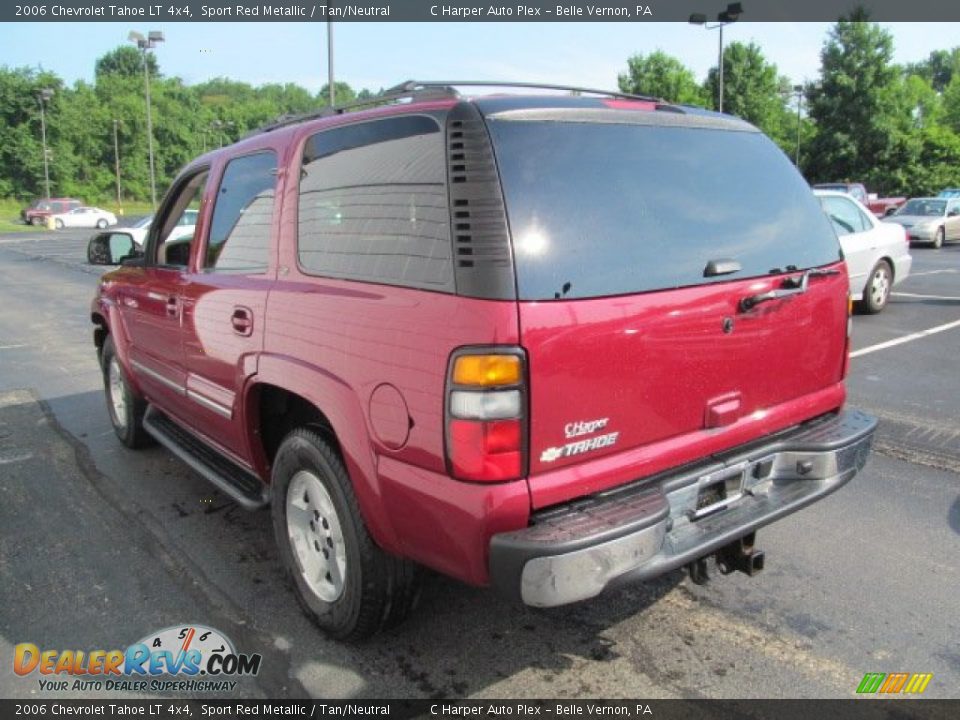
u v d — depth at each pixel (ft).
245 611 10.93
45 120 224.53
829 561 12.07
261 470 11.51
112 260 16.57
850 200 33.60
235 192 11.97
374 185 8.86
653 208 8.79
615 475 8.25
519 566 7.45
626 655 9.80
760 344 9.58
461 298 7.61
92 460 17.29
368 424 8.52
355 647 10.03
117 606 11.11
